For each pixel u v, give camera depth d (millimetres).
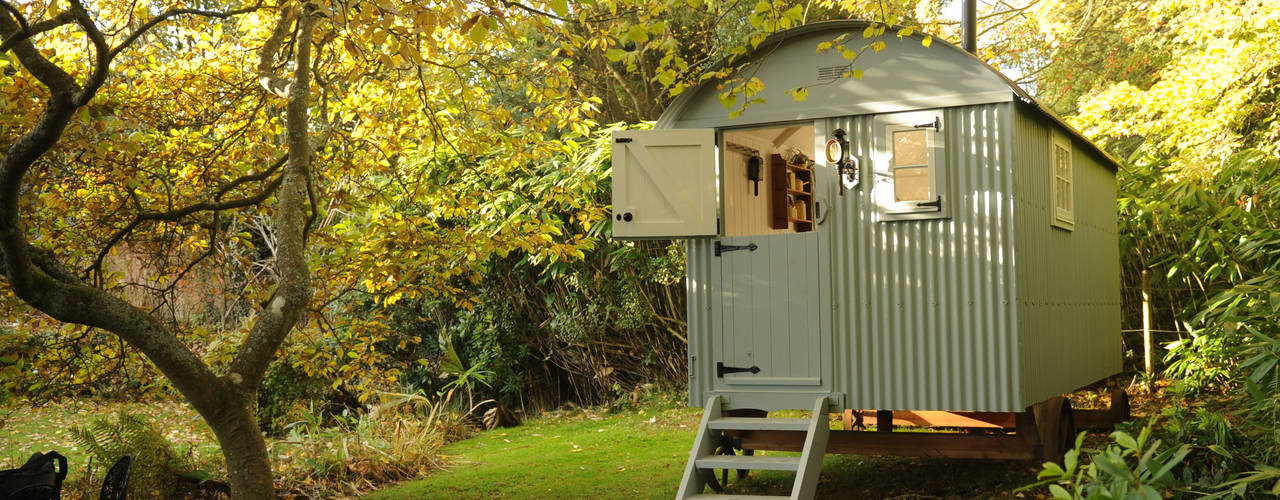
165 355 5793
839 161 6723
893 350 6559
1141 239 11602
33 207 7098
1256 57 11148
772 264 6867
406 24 6395
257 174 7453
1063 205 7875
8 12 5910
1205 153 11008
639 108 14820
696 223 6910
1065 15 16562
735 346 6938
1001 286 6305
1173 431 6145
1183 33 12906
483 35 5262
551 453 9578
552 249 7891
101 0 7418
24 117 6016
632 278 12430
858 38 6770
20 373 6805
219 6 10602
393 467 8820
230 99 8375
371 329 8281
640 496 7242
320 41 7473
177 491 7555
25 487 4855
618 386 12883
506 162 8367
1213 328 8805
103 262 8250
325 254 8312
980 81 6406
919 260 6527
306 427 10602
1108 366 9516
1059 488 3381
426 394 12734
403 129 8422
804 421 6430
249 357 6168
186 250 8578
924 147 6637
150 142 7629
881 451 6949
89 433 7520
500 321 12953
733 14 13656
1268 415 5512
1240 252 7488
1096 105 13094
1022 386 6242
